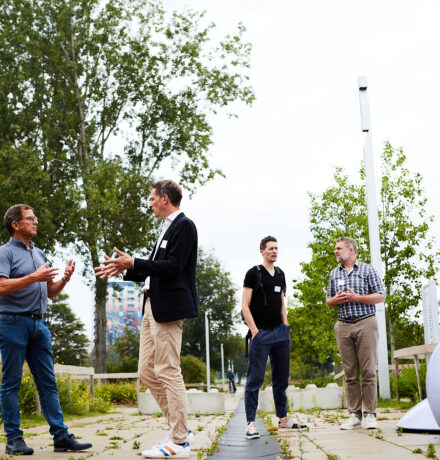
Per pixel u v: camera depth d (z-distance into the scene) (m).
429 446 4.00
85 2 25.19
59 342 62.84
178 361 4.55
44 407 4.90
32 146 24.52
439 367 4.39
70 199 23.97
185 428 4.46
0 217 22.98
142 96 25.53
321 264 22.72
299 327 35.28
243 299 6.38
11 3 25.50
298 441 5.32
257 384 6.18
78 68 25.12
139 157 25.94
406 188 21.12
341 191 22.72
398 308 20.45
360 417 6.23
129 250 24.69
